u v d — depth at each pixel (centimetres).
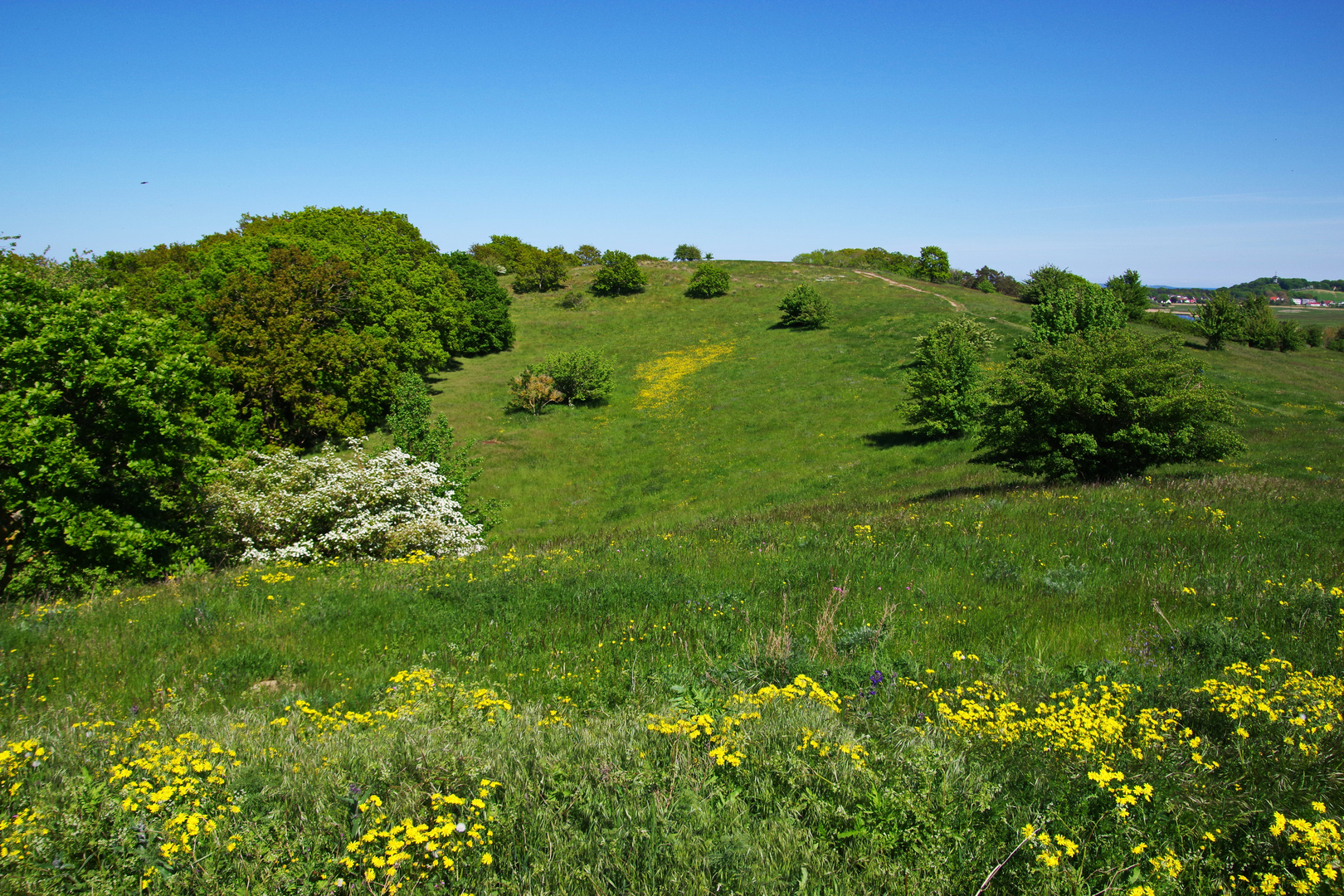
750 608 822
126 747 449
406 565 1196
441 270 6131
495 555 1338
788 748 412
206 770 387
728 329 6469
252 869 303
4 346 1445
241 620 865
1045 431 1638
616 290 8081
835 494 2586
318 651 767
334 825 335
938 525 1184
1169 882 298
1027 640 702
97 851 314
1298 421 3016
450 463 2170
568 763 399
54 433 1434
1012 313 5816
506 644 768
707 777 380
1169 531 1039
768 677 624
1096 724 430
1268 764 408
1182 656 625
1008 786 379
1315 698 477
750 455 3450
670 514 2694
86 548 1409
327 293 3931
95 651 743
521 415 4566
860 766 379
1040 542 1034
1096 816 349
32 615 895
